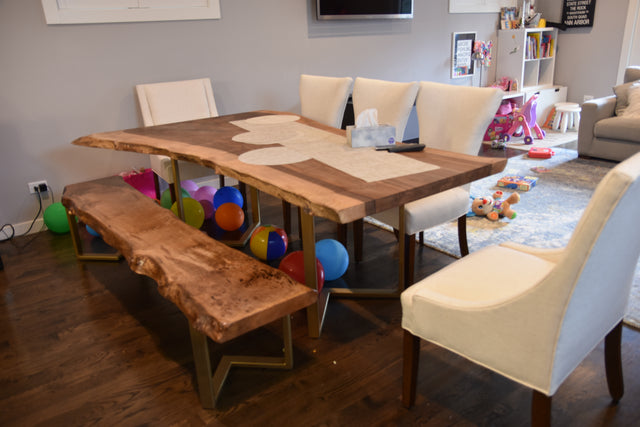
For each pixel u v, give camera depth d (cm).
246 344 199
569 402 159
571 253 103
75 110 335
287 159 197
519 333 119
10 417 165
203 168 309
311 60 432
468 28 541
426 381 173
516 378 123
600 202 99
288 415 160
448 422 153
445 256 265
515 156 460
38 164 329
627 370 173
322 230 311
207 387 162
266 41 402
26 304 237
